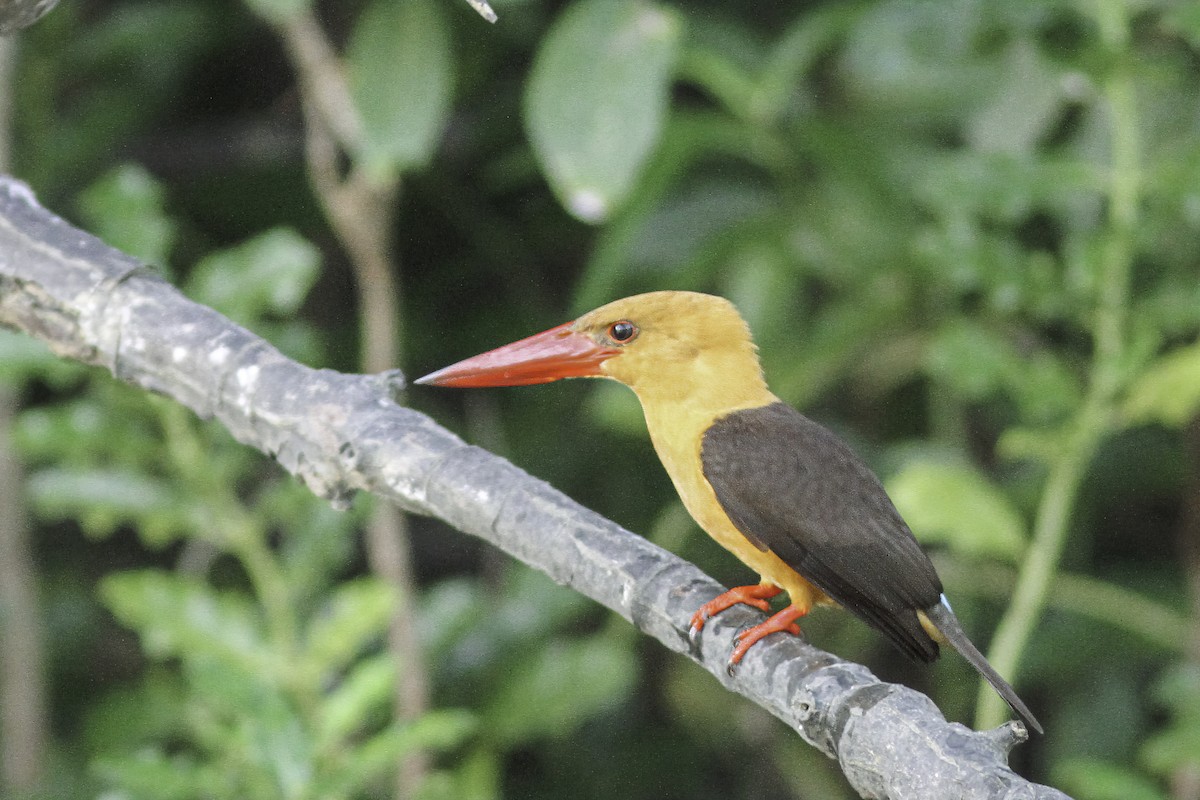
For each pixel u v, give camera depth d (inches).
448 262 505.7
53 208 494.3
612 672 399.9
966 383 358.3
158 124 511.2
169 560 523.8
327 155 398.6
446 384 259.6
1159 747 348.5
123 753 395.2
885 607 242.8
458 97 454.0
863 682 171.6
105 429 338.6
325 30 453.1
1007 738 160.1
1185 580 449.4
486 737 396.5
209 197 501.0
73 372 337.7
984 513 351.9
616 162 323.9
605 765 485.1
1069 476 355.3
